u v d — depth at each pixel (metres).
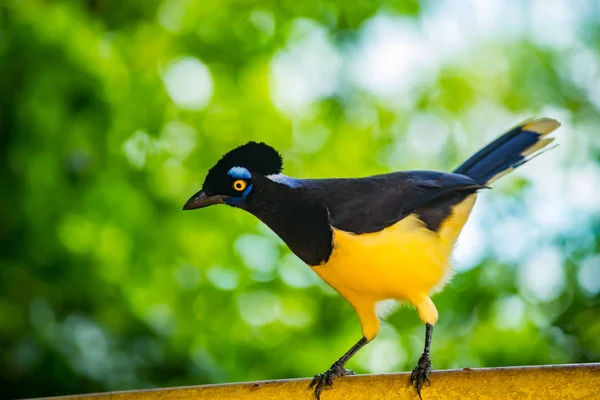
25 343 11.80
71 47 13.62
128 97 14.52
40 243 13.62
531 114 17.11
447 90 17.16
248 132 16.14
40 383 11.66
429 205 8.33
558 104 16.91
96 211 14.21
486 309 14.16
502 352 13.45
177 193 15.15
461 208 8.42
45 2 14.16
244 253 15.10
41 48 13.50
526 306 14.19
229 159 8.20
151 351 12.46
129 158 14.80
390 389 6.86
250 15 16.94
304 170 16.25
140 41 16.20
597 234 14.47
